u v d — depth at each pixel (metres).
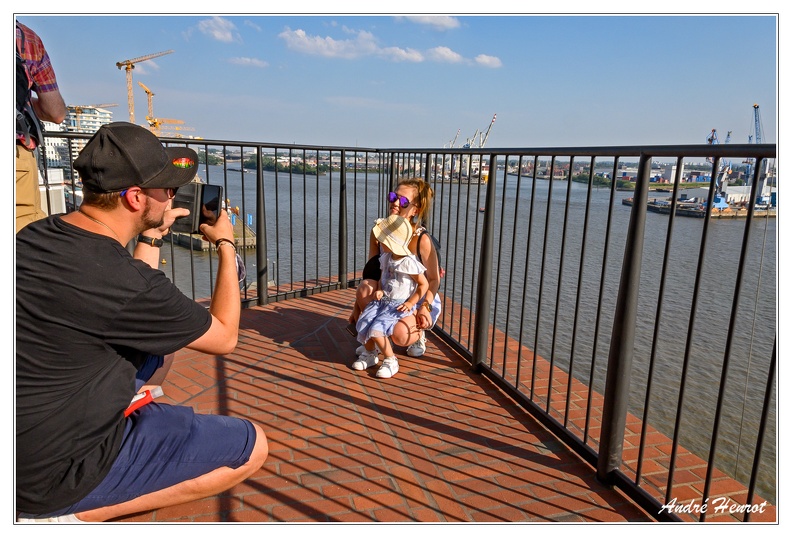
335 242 28.11
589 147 2.34
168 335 1.65
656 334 2.06
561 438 2.70
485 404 3.09
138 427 1.81
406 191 3.53
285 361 3.63
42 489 1.59
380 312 3.50
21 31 2.81
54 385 1.55
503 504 2.21
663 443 2.66
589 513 2.16
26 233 1.56
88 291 1.51
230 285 1.93
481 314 3.43
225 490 2.12
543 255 2.78
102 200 1.59
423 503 2.20
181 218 1.93
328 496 2.22
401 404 3.07
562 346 9.98
